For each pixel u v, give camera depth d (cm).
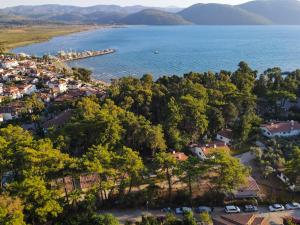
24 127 13800
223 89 13888
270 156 9775
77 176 7756
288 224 6981
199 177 8112
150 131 9994
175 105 11481
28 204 6712
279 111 13962
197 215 7531
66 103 15288
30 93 19412
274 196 8250
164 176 8175
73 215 7225
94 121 10231
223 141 11350
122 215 7581
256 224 6888
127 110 12238
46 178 7588
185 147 10825
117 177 8025
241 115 12631
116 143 10031
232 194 8112
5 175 8206
